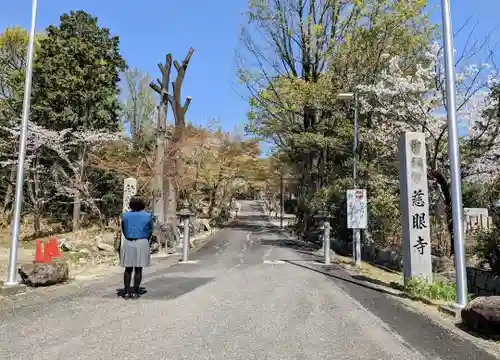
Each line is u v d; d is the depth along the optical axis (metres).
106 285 8.23
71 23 24.88
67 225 26.16
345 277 10.24
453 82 6.68
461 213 6.41
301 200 26.84
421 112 13.35
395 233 14.54
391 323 5.56
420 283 7.56
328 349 4.39
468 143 12.80
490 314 4.89
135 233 6.83
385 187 15.06
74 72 23.56
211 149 32.75
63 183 23.33
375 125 15.38
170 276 9.70
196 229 26.98
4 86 26.12
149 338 4.64
